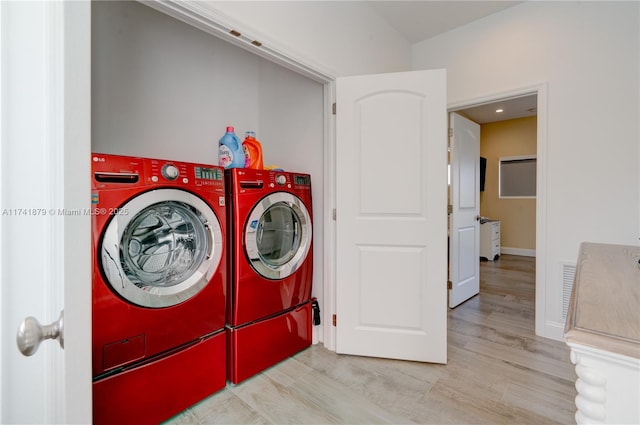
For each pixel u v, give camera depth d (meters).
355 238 2.04
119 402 1.27
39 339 0.45
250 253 1.76
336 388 1.69
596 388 0.53
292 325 2.04
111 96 1.83
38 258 0.50
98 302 1.19
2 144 0.50
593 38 2.09
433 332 1.94
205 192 1.56
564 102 2.21
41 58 0.49
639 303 0.68
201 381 1.57
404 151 1.95
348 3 2.18
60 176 0.49
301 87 2.30
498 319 2.67
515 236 5.77
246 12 1.49
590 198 2.12
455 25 2.69
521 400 1.57
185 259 1.56
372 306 2.03
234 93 2.49
